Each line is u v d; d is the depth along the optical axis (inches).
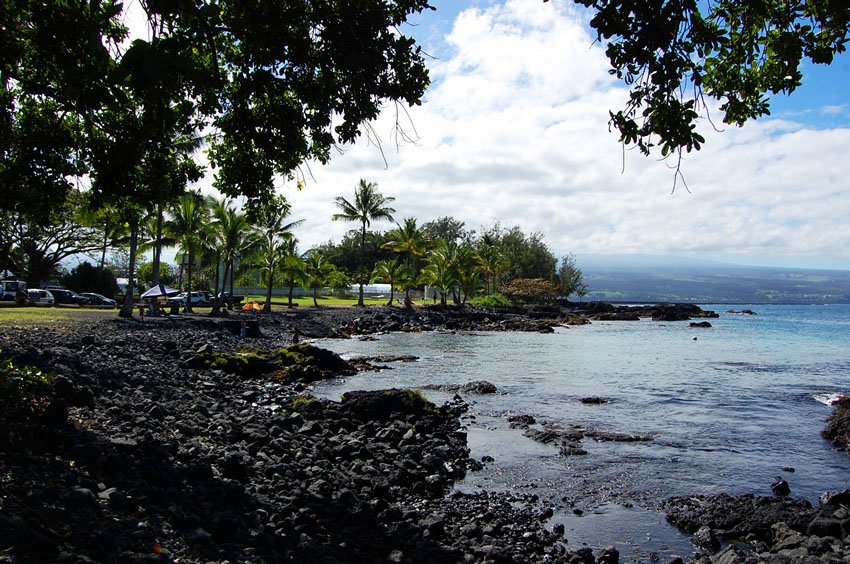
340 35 294.2
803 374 1050.1
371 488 380.2
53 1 225.8
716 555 301.7
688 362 1215.6
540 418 657.6
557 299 3683.6
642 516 373.7
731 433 597.0
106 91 190.4
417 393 629.3
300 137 342.6
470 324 2176.4
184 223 1717.5
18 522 191.2
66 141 343.6
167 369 744.3
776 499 382.3
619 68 235.3
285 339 1488.7
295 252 2429.9
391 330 1941.4
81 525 213.0
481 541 317.7
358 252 4244.6
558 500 399.5
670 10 210.2
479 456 503.5
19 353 489.7
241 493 308.5
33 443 284.5
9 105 320.5
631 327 2432.3
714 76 302.0
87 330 975.6
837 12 239.9
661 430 607.2
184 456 345.4
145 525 228.5
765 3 262.8
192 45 268.4
